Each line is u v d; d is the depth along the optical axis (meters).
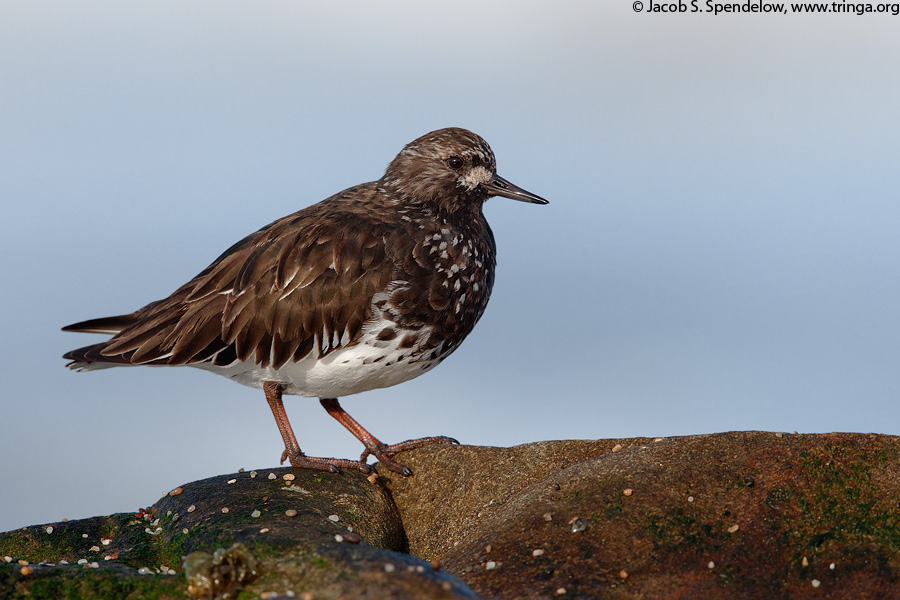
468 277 12.53
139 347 12.03
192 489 11.12
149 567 9.45
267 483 11.22
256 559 8.34
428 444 12.18
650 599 8.30
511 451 11.60
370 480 11.56
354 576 7.76
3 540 10.56
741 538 8.94
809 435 10.07
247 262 12.15
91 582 8.16
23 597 7.99
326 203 13.05
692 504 9.39
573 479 10.16
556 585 8.55
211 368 12.41
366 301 11.89
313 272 11.90
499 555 9.14
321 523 9.91
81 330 12.80
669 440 10.45
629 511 9.39
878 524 8.88
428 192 12.98
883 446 9.68
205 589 7.93
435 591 7.33
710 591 8.36
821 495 9.29
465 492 11.30
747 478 9.59
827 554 8.64
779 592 8.30
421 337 12.23
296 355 11.96
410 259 12.12
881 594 8.10
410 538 11.38
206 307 12.07
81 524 10.86
